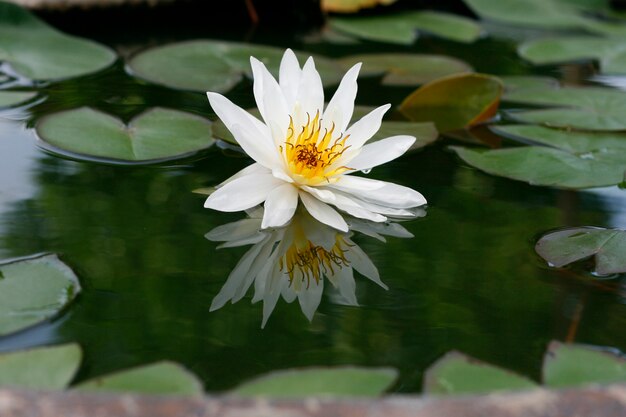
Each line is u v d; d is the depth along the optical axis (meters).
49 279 1.15
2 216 1.21
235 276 1.17
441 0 1.82
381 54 1.53
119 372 1.09
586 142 1.35
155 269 1.17
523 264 1.19
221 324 1.13
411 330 1.14
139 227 1.21
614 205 1.26
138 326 1.13
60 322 1.13
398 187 1.24
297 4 1.64
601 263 1.19
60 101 1.37
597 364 1.11
